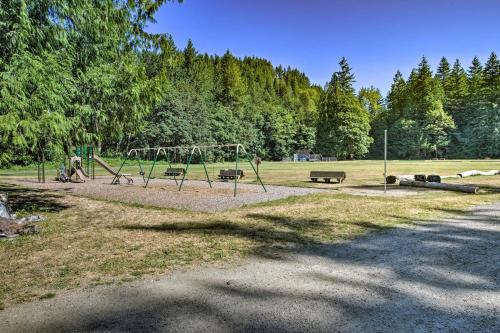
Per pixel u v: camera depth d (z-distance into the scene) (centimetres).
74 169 2381
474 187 1380
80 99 1058
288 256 557
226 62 9912
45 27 875
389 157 7806
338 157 7444
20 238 695
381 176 2434
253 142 7388
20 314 355
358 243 634
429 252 568
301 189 1597
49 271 491
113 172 2169
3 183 2041
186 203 1163
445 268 488
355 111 7212
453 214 913
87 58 1045
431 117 6944
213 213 973
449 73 8394
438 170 3020
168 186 1809
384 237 677
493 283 429
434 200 1166
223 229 759
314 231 732
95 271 489
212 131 6625
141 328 321
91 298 395
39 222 873
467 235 683
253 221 843
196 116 6150
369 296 392
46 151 973
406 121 7206
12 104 743
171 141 5800
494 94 6712
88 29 1000
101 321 337
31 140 799
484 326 322
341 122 7125
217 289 417
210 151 6291
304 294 399
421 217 876
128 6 1223
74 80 969
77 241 667
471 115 7106
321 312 351
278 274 470
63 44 923
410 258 538
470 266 495
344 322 329
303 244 630
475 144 6719
